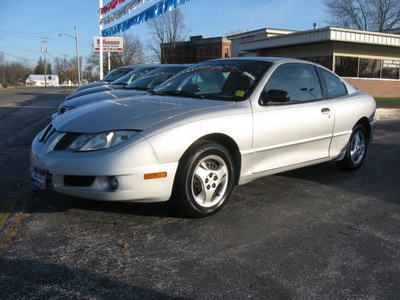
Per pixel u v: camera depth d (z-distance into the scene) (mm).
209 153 3301
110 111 3363
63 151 3113
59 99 23312
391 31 30500
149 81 7000
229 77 4109
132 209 3568
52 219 3305
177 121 3156
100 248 2801
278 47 23078
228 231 3158
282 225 3324
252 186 4480
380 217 3578
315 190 4379
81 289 2275
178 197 3209
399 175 5156
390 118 12734
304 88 4375
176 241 2945
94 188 2955
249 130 3594
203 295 2256
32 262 2570
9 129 8953
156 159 3002
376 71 22156
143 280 2395
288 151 4070
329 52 20234
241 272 2525
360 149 5262
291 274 2520
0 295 2188
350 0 38719
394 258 2781
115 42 23531
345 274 2541
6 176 4660
